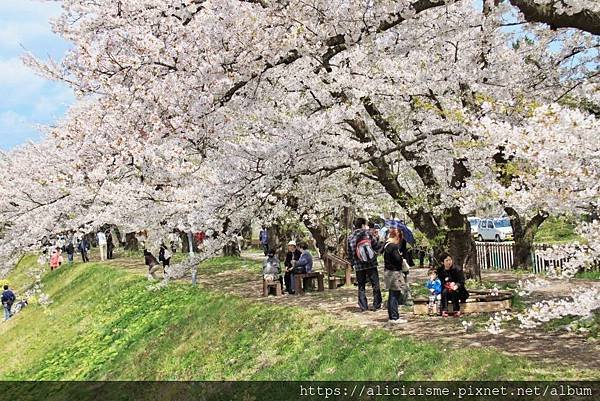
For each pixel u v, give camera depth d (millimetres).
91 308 24109
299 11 9172
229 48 9094
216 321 15852
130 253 37875
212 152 10844
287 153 10203
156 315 18797
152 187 13320
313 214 18828
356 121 14070
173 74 8938
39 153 19797
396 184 15281
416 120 14305
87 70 9227
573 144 6211
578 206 7098
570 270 7168
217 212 10508
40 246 15344
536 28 12586
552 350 8961
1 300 30766
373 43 10391
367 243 13359
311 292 16938
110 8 9156
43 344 22625
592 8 7676
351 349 10914
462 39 12844
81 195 13062
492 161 10977
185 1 9062
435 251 15711
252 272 22875
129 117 9359
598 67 13141
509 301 12133
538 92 12430
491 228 36500
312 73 11672
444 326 11164
